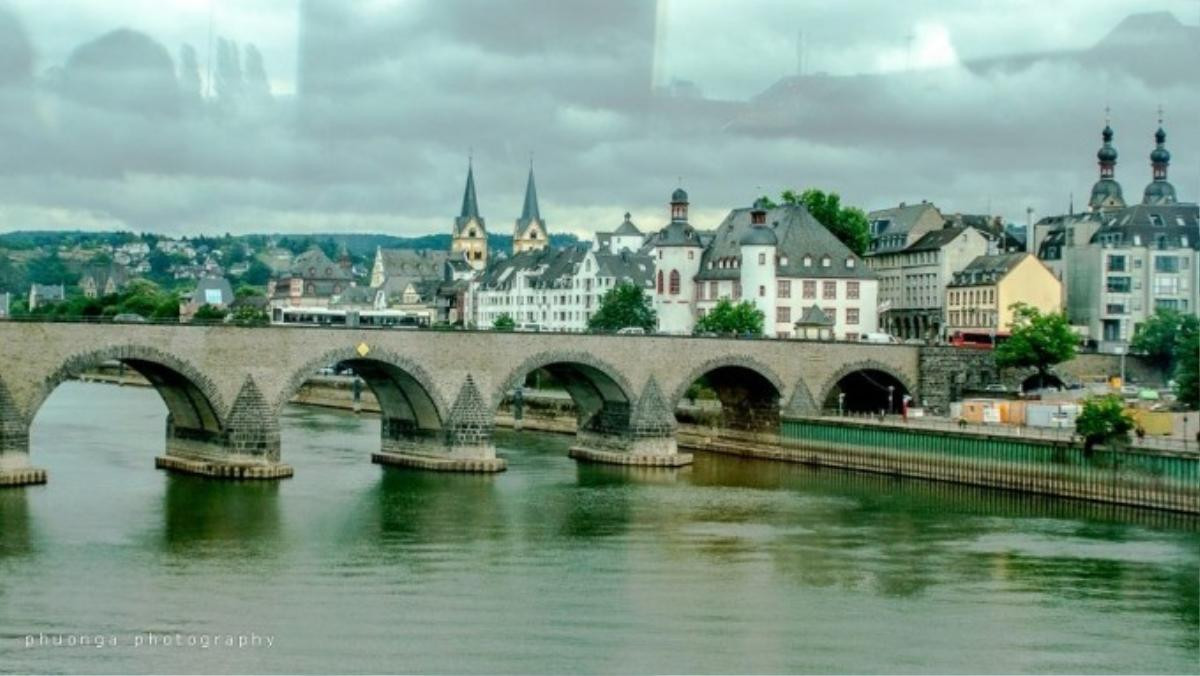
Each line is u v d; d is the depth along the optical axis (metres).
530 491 122.69
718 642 72.88
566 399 185.12
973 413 147.25
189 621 74.50
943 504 119.50
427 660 68.75
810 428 151.88
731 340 152.12
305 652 69.56
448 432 135.50
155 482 121.06
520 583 84.81
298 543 95.31
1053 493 124.88
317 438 166.12
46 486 117.31
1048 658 71.25
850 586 85.62
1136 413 130.38
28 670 65.81
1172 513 114.69
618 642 72.50
